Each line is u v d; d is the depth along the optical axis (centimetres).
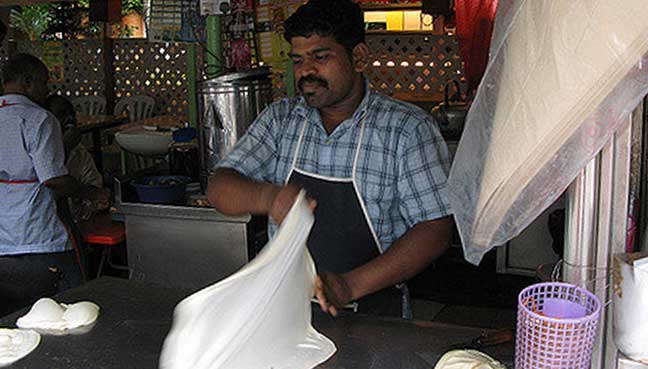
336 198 166
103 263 337
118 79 660
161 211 266
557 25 84
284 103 179
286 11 307
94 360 136
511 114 92
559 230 340
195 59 347
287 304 101
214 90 262
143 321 154
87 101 653
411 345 137
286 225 98
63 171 269
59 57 664
